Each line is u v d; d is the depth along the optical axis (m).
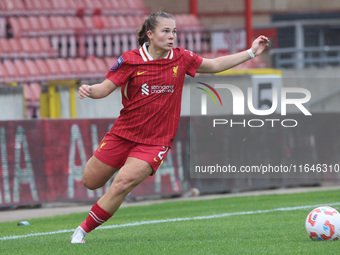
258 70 69.38
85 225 21.36
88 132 44.47
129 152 20.92
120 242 22.03
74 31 79.25
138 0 87.81
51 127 43.41
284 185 53.75
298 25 97.44
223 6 91.88
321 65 89.12
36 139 42.94
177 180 48.31
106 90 20.38
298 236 23.20
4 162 41.94
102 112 57.56
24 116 55.25
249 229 26.53
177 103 20.88
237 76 60.91
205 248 19.97
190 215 34.53
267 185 52.81
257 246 20.33
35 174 42.88
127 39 82.69
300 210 35.03
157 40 20.08
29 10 78.25
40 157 43.03
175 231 26.39
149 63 20.25
